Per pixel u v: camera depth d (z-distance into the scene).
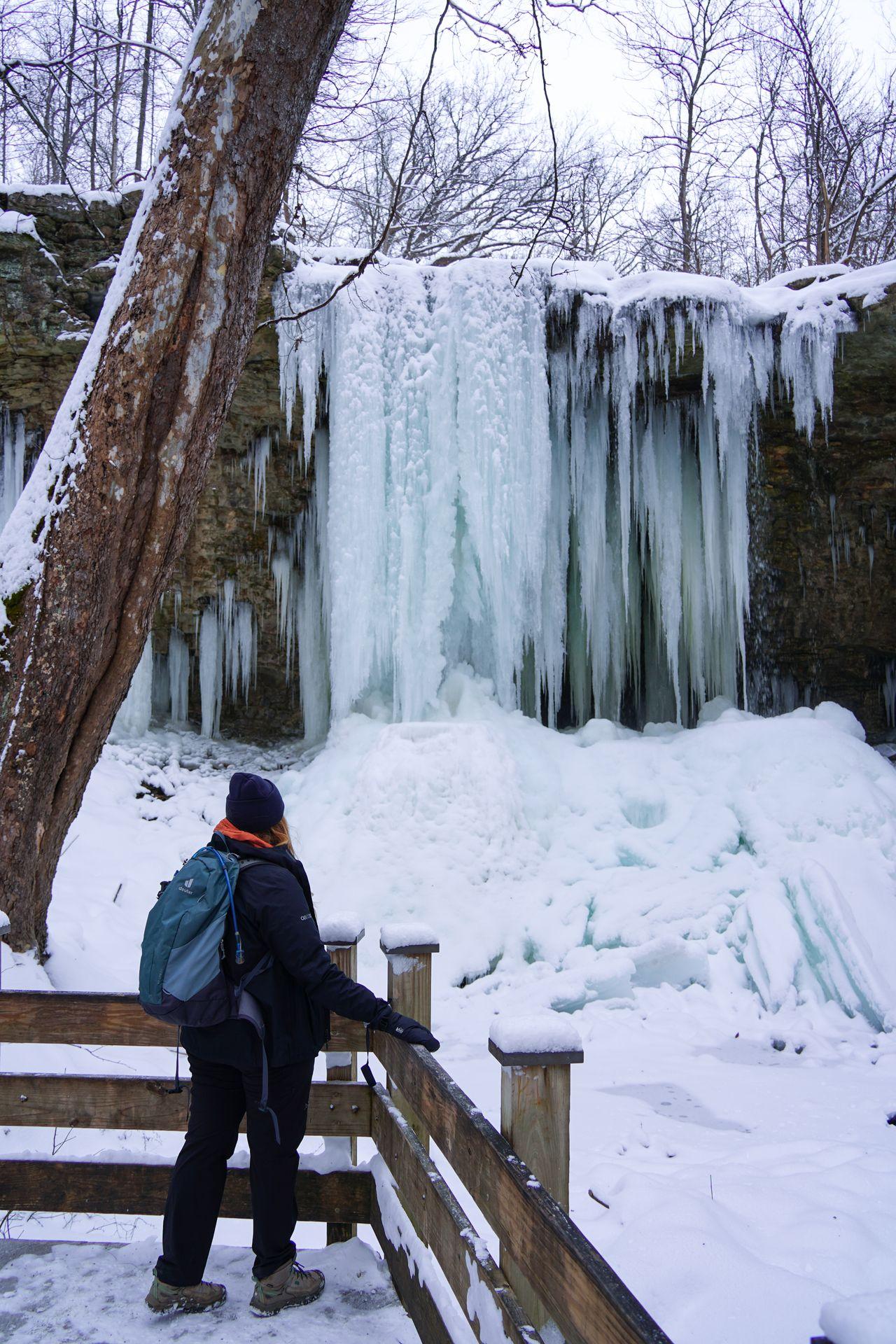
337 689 10.12
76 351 9.73
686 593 11.27
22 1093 3.21
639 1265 3.29
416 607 10.02
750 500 11.20
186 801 10.04
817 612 11.71
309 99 4.93
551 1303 1.68
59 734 5.25
